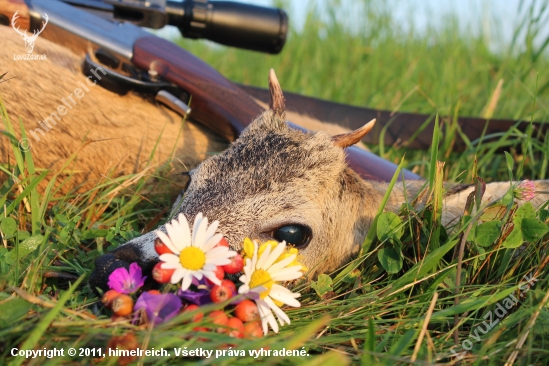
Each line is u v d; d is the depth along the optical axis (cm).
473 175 59
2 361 44
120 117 71
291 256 51
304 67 130
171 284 49
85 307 51
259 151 58
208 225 54
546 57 125
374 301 54
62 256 58
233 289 50
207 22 86
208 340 47
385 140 92
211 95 73
